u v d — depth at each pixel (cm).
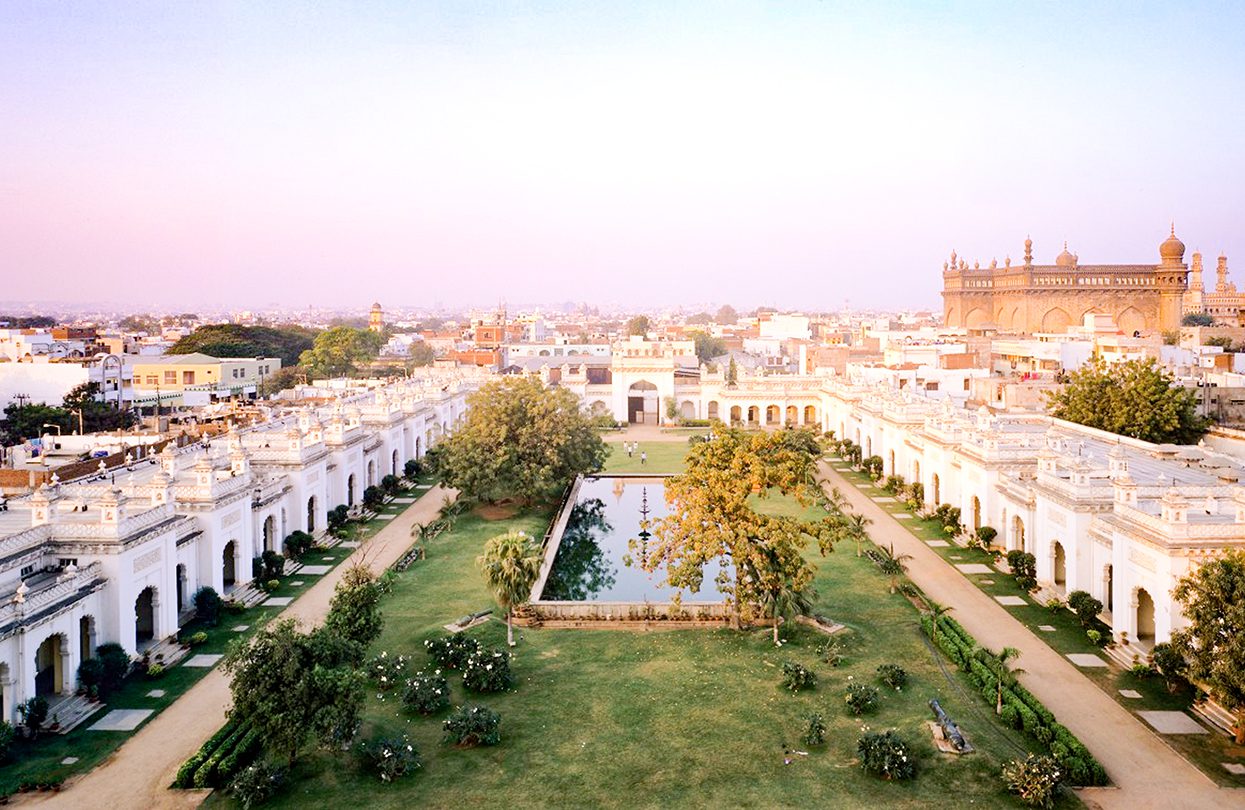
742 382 14612
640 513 8744
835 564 6400
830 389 13112
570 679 4441
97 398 11781
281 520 6431
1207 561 3900
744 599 4944
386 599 5641
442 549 6869
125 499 4775
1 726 3600
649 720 3988
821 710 4069
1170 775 3466
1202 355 11300
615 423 14375
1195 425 7838
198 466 5322
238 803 3312
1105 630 4891
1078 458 5941
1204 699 4012
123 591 4397
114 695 4222
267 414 9694
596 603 5269
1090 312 14538
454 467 7881
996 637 4912
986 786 3412
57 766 3569
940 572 6178
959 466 7356
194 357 14838
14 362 12088
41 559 4369
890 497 8825
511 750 3725
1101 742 3728
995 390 10275
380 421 9006
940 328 16525
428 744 3788
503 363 19362
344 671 3506
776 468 5050
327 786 3447
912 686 4306
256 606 5478
